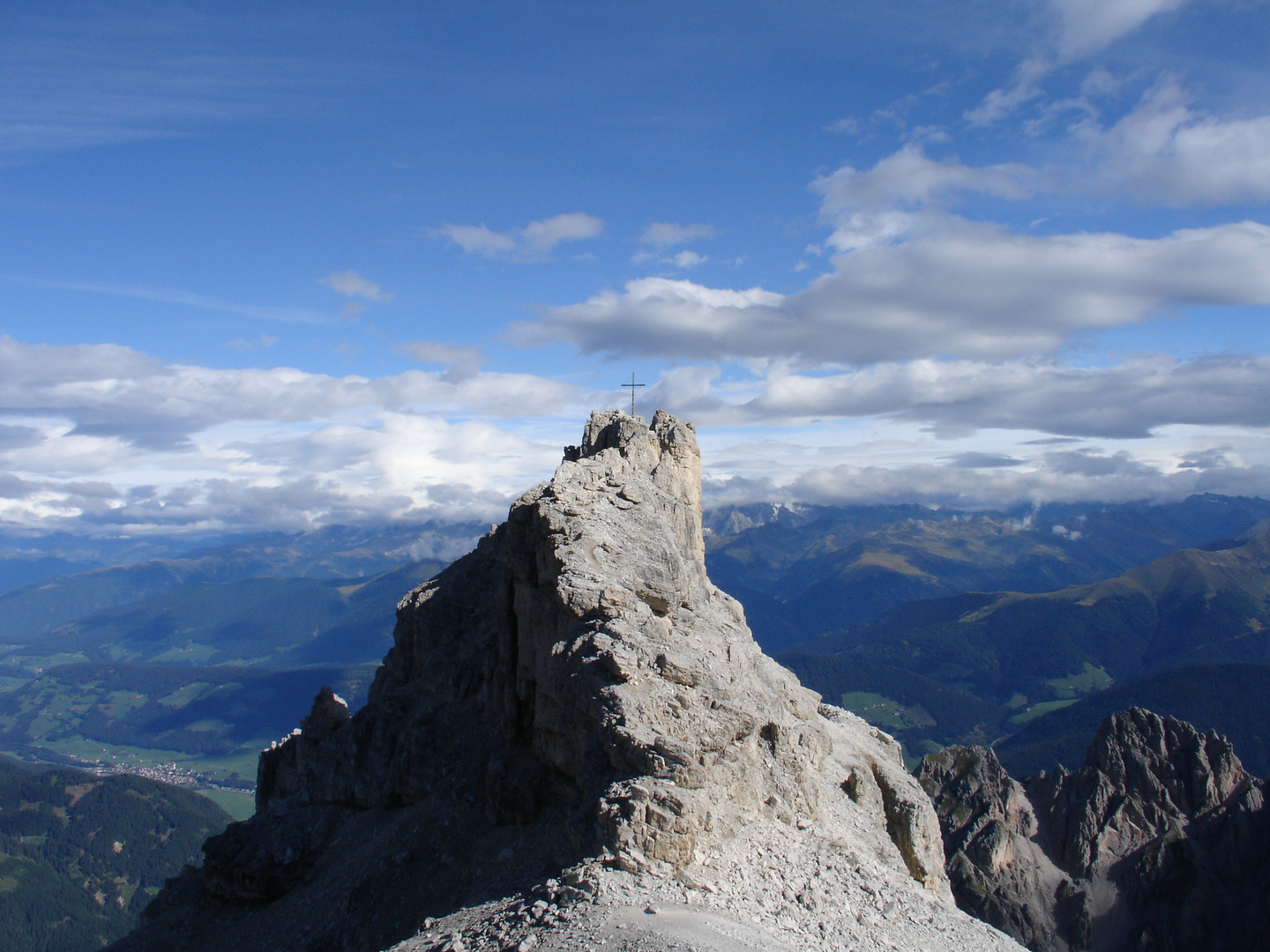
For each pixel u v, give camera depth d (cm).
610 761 5522
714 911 4725
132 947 7888
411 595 9975
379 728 8612
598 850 5081
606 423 8756
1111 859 18138
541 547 6775
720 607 8119
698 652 6366
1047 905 17562
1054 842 18875
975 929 6062
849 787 7575
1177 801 18925
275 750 10588
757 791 6028
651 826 5025
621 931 4159
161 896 8594
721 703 5925
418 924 6222
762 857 5550
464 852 6650
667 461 8300
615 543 6788
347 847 7925
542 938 4225
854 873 5956
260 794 10462
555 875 5291
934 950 5425
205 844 8512
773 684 7581
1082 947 16775
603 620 6288
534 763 6750
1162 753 19550
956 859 18300
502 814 6588
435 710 8419
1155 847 17825
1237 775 18925
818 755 7406
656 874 4912
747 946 4256
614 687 5744
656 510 7406
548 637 6700
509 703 7125
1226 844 17612
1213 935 16375
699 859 5162
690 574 7581
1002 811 19238
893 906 5788
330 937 6744
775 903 5150
